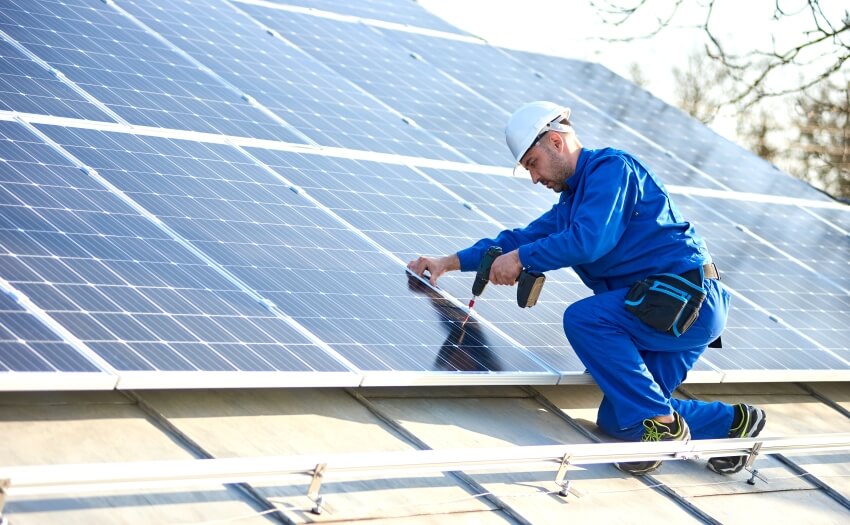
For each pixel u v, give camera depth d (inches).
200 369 197.2
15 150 239.8
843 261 415.8
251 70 357.4
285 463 181.3
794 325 332.8
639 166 250.4
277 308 227.9
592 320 247.1
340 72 396.5
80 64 304.2
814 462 282.5
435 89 424.8
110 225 227.3
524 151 248.1
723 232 386.9
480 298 277.0
